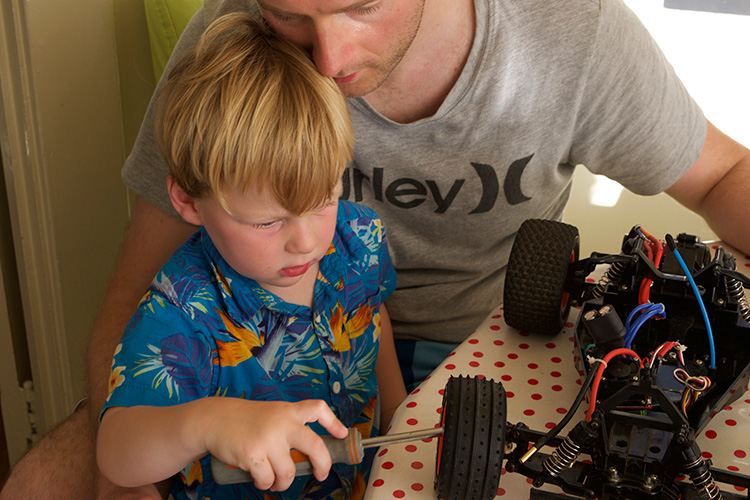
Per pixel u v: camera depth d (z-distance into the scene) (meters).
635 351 1.01
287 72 0.96
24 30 1.73
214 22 1.04
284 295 1.09
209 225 0.98
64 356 2.04
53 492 1.17
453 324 1.51
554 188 1.45
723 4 1.98
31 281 1.96
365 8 0.97
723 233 1.40
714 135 1.47
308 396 1.13
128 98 2.11
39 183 1.86
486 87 1.26
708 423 0.95
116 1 1.99
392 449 0.91
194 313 1.01
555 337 1.13
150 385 0.92
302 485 1.12
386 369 1.34
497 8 1.23
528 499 0.85
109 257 2.17
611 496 0.81
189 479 1.07
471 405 0.80
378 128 1.31
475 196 1.38
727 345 1.01
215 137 0.90
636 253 1.06
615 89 1.31
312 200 0.93
